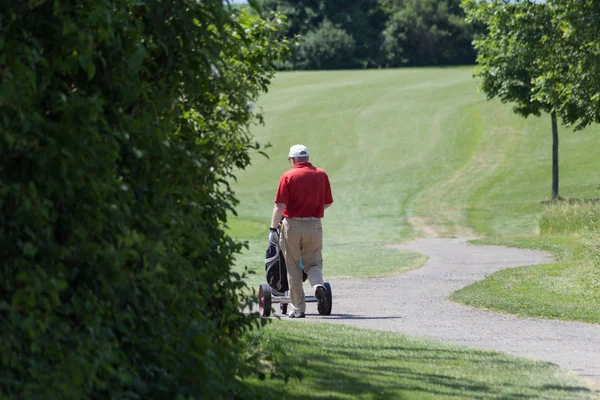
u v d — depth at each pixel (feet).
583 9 229.04
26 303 34.73
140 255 41.60
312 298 127.54
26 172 36.32
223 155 56.85
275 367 63.87
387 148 605.73
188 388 44.70
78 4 39.22
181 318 45.96
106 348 38.73
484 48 386.11
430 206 463.01
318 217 116.26
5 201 35.78
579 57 237.86
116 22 40.27
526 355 89.56
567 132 600.80
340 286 179.42
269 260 120.78
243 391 50.75
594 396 63.52
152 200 44.04
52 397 34.60
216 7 46.29
